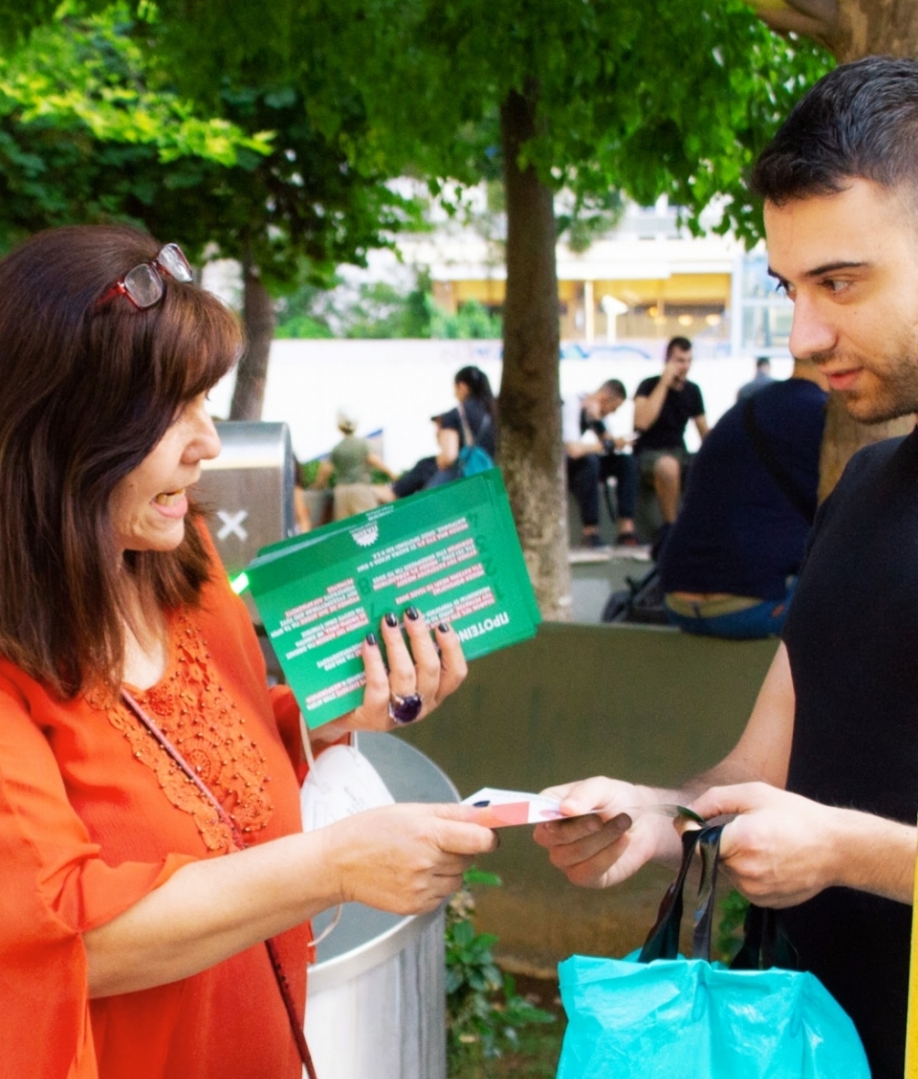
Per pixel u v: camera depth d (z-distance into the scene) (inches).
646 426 324.8
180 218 265.1
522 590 57.3
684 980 45.8
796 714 56.6
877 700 51.5
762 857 47.3
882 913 51.0
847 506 55.7
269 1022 54.1
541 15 147.3
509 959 141.2
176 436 48.9
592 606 295.3
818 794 54.0
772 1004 45.3
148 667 52.7
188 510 57.2
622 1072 44.4
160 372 46.5
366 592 55.9
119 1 180.2
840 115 47.3
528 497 195.8
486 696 144.3
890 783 51.0
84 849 44.9
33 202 235.6
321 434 515.8
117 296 46.2
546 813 48.7
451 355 535.5
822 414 128.9
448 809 48.3
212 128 227.9
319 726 59.5
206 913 45.3
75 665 47.4
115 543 47.3
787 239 49.2
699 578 133.1
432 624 56.4
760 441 131.0
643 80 147.8
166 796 49.9
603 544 380.2
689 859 48.9
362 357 531.5
